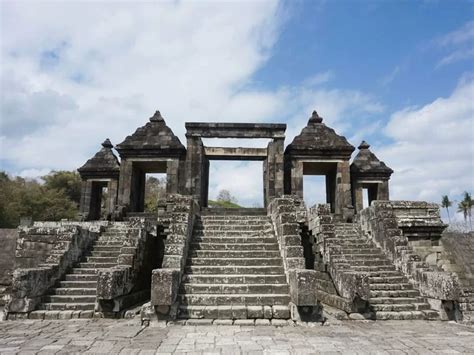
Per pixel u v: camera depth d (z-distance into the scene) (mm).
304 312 8008
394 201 13898
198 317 8062
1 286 12961
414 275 10141
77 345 6234
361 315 8820
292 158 19453
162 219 12891
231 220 12289
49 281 9836
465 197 48344
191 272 9547
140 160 19594
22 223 17109
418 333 7355
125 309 9141
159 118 20750
